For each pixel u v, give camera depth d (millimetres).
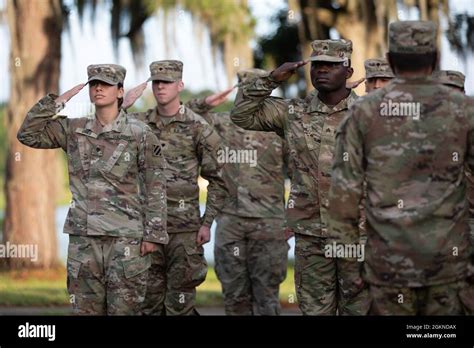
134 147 12562
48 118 12648
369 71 13656
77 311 12547
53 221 26375
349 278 12344
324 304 12664
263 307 16234
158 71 14555
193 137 14648
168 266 14844
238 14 28344
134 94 14531
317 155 12617
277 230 16188
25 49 26406
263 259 16172
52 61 26656
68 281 12586
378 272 9953
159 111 14734
